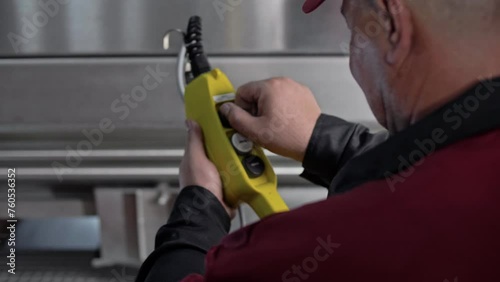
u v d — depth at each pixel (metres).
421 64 0.48
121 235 1.17
